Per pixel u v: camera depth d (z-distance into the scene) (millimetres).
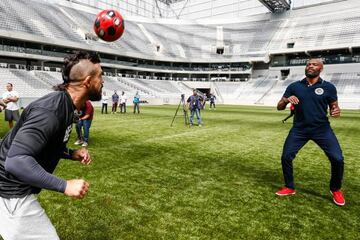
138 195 3979
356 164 6242
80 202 3645
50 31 40875
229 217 3348
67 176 4766
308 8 52812
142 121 14680
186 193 4137
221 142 8797
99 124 12953
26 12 41281
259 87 49781
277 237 2891
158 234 2875
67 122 1502
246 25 59031
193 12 68188
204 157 6605
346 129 13016
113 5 57781
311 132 3834
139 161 6008
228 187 4480
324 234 2982
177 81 54594
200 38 59250
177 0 69312
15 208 1460
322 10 51125
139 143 8172
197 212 3461
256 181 4844
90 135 9469
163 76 59219
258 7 58969
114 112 20844
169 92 48875
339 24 48094
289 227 3125
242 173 5332
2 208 1464
